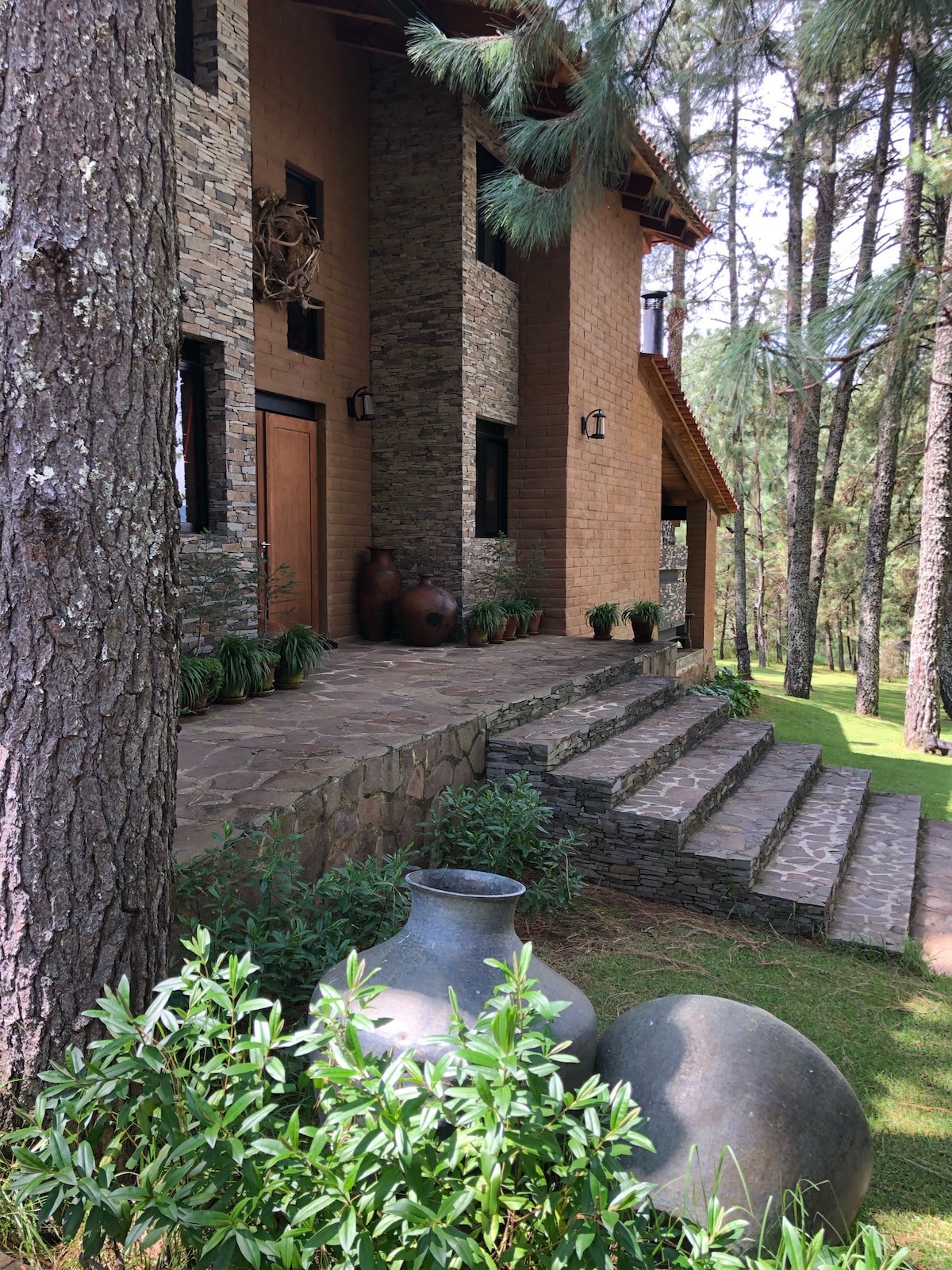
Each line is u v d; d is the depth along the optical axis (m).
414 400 9.22
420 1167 1.50
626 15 4.14
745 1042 2.18
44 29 1.82
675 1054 2.16
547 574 10.34
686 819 4.79
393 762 4.28
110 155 1.92
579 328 10.28
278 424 8.18
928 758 10.81
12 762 1.89
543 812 4.55
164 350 2.09
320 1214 1.59
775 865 4.98
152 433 2.05
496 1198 1.48
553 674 7.08
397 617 8.94
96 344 1.92
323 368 8.62
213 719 5.12
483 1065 1.53
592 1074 2.20
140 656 2.05
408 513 9.38
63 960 1.96
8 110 1.81
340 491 9.02
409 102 8.91
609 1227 1.45
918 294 5.16
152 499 2.06
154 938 2.15
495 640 9.38
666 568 16.20
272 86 7.73
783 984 3.78
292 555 8.41
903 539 20.48
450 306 8.96
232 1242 1.52
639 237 12.14
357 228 9.04
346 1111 1.53
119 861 2.04
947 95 4.35
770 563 31.38
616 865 4.86
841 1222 2.06
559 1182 1.73
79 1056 1.73
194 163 5.87
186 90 5.77
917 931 4.64
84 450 1.91
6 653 1.88
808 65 4.32
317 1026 1.84
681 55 4.45
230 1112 1.61
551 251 9.96
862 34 4.01
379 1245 1.54
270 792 3.53
